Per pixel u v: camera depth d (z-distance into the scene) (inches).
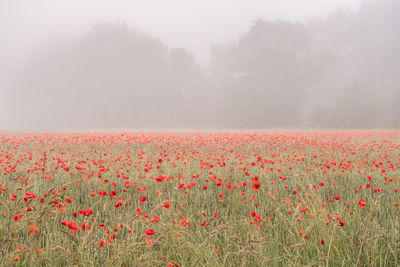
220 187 238.5
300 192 213.3
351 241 134.3
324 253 127.1
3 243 130.6
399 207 182.1
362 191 222.7
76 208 194.2
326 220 148.7
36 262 116.8
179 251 127.8
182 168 310.3
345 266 122.2
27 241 134.6
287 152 457.4
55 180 253.4
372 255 122.0
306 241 132.5
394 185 241.3
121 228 151.4
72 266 111.3
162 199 206.5
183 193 213.5
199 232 144.9
